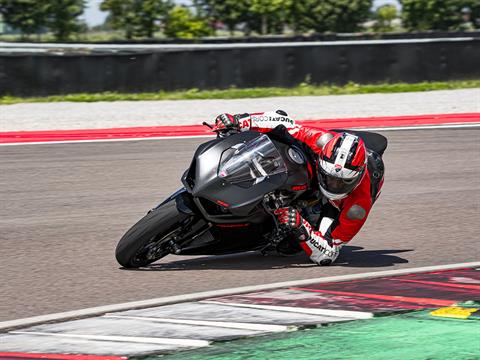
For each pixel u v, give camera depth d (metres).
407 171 35.91
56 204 29.52
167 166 36.97
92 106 58.56
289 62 65.56
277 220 20.02
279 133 20.73
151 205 29.55
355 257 22.69
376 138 23.72
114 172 35.53
